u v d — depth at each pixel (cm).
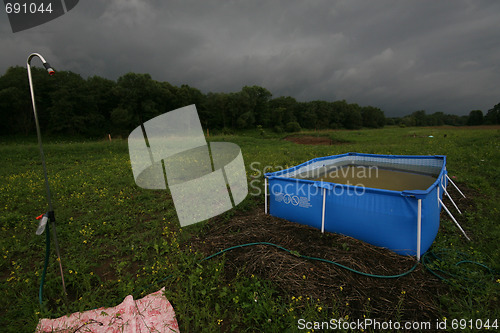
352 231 297
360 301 213
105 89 3728
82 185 617
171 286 248
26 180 671
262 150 1267
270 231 325
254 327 200
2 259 300
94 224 394
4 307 227
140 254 307
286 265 256
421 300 214
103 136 3375
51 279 253
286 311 207
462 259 271
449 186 534
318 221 326
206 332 193
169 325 203
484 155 827
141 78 3722
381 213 274
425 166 522
